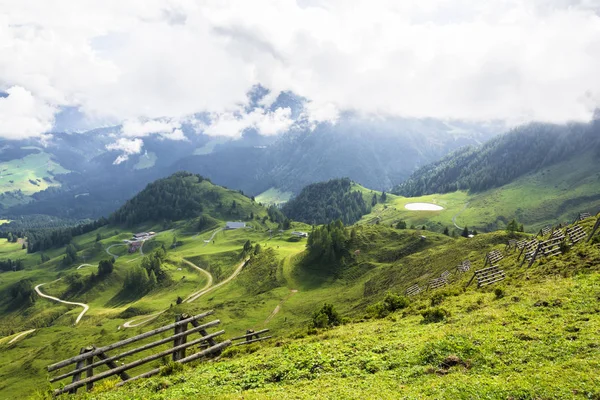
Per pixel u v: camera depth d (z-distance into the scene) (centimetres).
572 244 4272
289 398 1584
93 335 15275
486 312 2670
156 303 19975
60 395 1991
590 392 1310
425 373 1727
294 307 13212
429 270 10531
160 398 1770
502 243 10325
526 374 1538
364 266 16775
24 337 17975
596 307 2200
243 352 2717
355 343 2380
